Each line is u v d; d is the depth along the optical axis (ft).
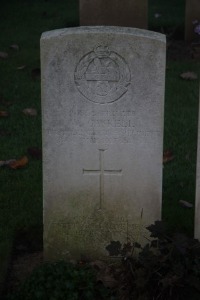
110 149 17.35
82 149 17.35
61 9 37.96
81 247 18.13
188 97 26.50
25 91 27.22
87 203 17.79
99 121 17.12
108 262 18.10
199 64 29.63
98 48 16.61
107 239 18.06
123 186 17.62
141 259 16.33
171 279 15.78
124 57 16.65
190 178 21.34
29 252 18.84
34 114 25.21
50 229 17.98
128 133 17.20
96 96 16.93
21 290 16.35
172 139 23.44
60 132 17.21
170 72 28.78
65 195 17.71
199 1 31.53
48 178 17.57
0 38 33.19
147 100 16.90
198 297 16.15
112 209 17.81
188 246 16.39
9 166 21.89
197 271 16.14
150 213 17.76
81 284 16.33
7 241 18.52
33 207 19.98
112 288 16.71
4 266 17.56
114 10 31.09
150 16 35.91
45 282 16.29
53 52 16.65
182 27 33.65
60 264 16.90
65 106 17.02
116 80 16.81
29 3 39.47
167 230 18.19
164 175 21.50
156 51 16.55
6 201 20.22
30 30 34.40
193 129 24.11
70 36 16.53
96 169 17.49
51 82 16.85
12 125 24.56
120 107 17.02
